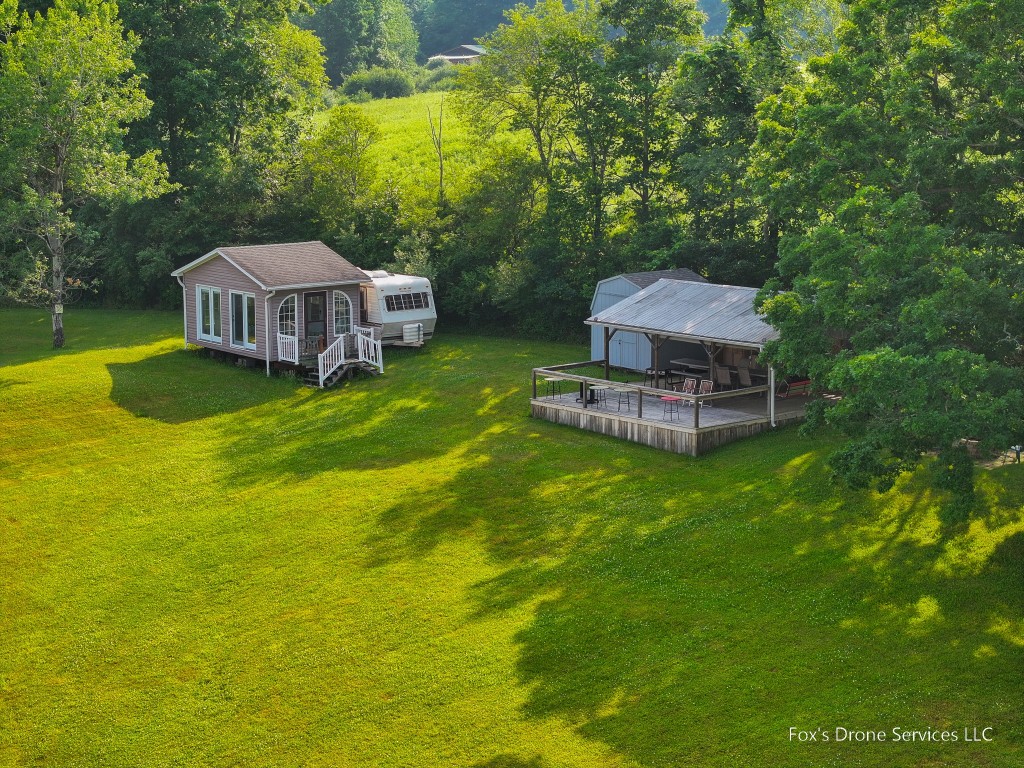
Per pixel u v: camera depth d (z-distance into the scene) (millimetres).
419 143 80312
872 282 23984
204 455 34906
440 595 24750
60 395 40219
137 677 21969
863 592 23297
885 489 23047
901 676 20156
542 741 19188
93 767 19172
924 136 26781
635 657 21609
